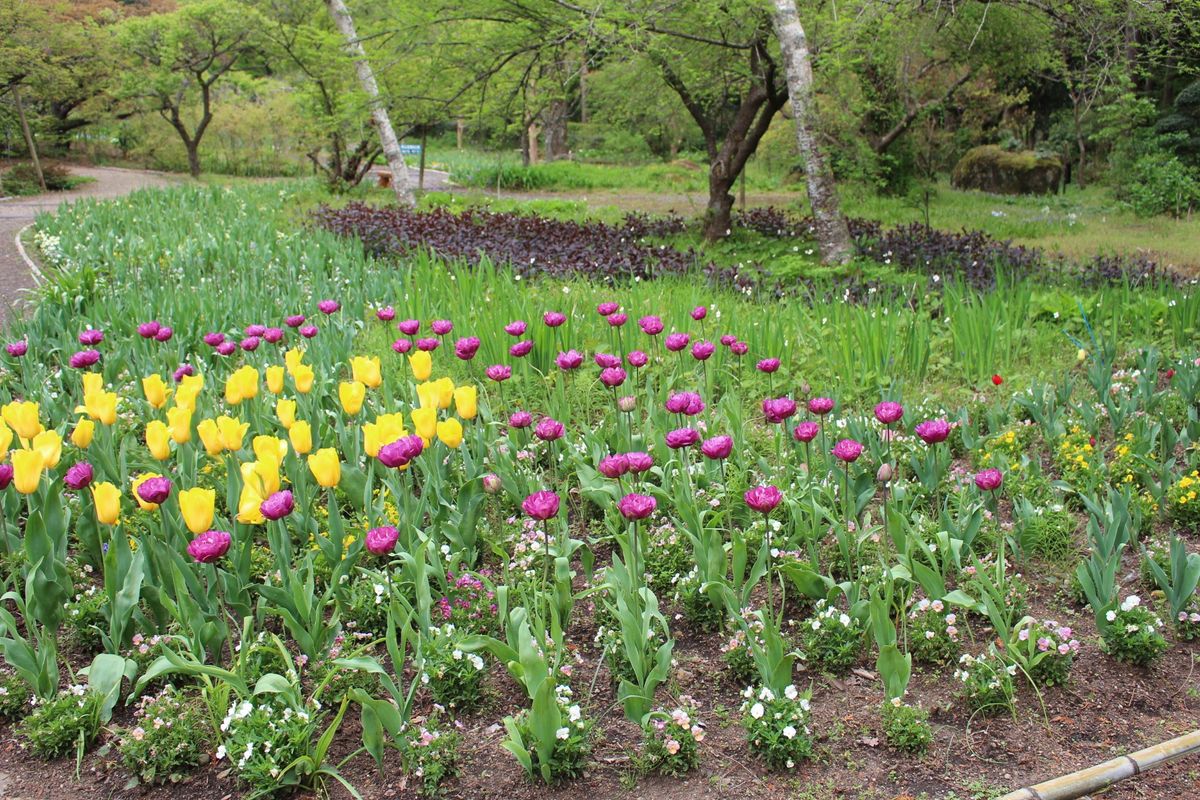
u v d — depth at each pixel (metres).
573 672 3.39
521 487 4.31
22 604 3.30
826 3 12.62
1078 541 4.20
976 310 6.83
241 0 28.91
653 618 3.66
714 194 14.52
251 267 9.70
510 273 8.35
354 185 24.62
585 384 5.83
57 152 38.88
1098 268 9.63
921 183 18.08
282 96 35.66
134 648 3.40
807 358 6.73
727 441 3.37
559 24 13.14
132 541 3.77
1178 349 6.99
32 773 2.99
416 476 4.71
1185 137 19.81
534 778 2.90
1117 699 3.21
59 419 5.10
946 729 3.09
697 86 15.11
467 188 28.75
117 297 7.93
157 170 36.44
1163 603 3.71
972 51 14.32
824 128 11.89
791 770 2.90
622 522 4.14
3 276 11.37
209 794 2.88
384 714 2.83
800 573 3.50
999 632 3.25
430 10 13.79
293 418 3.96
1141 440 4.74
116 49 31.55
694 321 7.25
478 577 3.56
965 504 4.04
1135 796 2.75
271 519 3.15
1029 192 23.05
